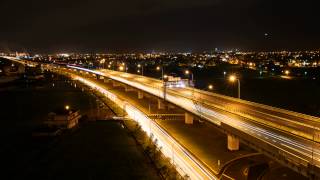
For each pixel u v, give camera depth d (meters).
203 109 79.50
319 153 43.75
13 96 170.75
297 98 128.25
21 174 66.81
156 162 68.00
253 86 158.50
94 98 155.50
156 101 127.44
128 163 69.44
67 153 77.88
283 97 130.62
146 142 80.62
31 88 199.38
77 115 108.12
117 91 161.88
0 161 74.31
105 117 111.19
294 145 47.66
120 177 62.62
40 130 95.12
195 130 82.50
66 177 64.38
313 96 130.75
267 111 76.44
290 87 152.12
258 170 55.75
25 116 121.75
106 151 77.69
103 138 88.25
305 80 171.88
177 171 59.78
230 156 62.69
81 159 73.50
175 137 76.81
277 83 164.50
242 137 53.25
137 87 134.62
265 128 58.59
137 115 104.75
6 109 136.62
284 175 53.44
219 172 55.66
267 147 46.53
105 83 198.88
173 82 135.50
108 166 68.50
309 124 62.31
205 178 52.47
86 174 65.25
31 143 87.19
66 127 98.75
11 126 106.62
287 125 61.25
